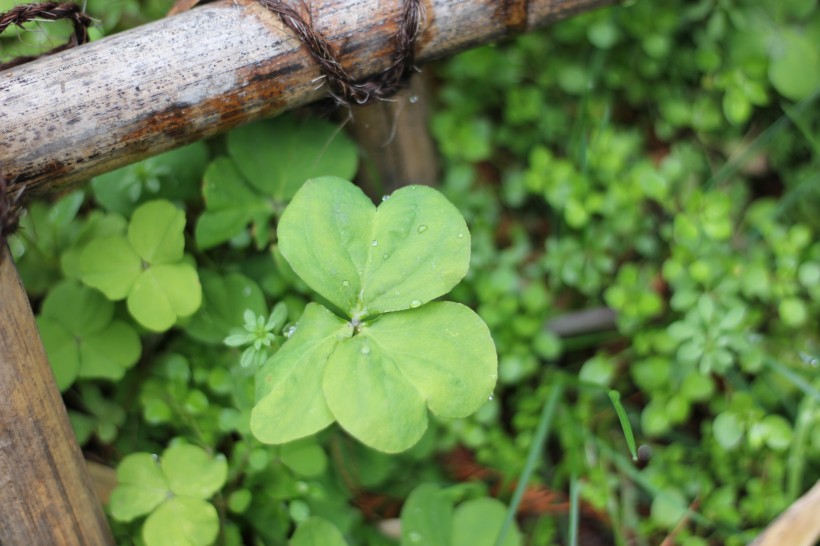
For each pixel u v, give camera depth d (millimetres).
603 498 360
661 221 395
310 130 355
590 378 366
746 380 378
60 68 309
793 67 384
